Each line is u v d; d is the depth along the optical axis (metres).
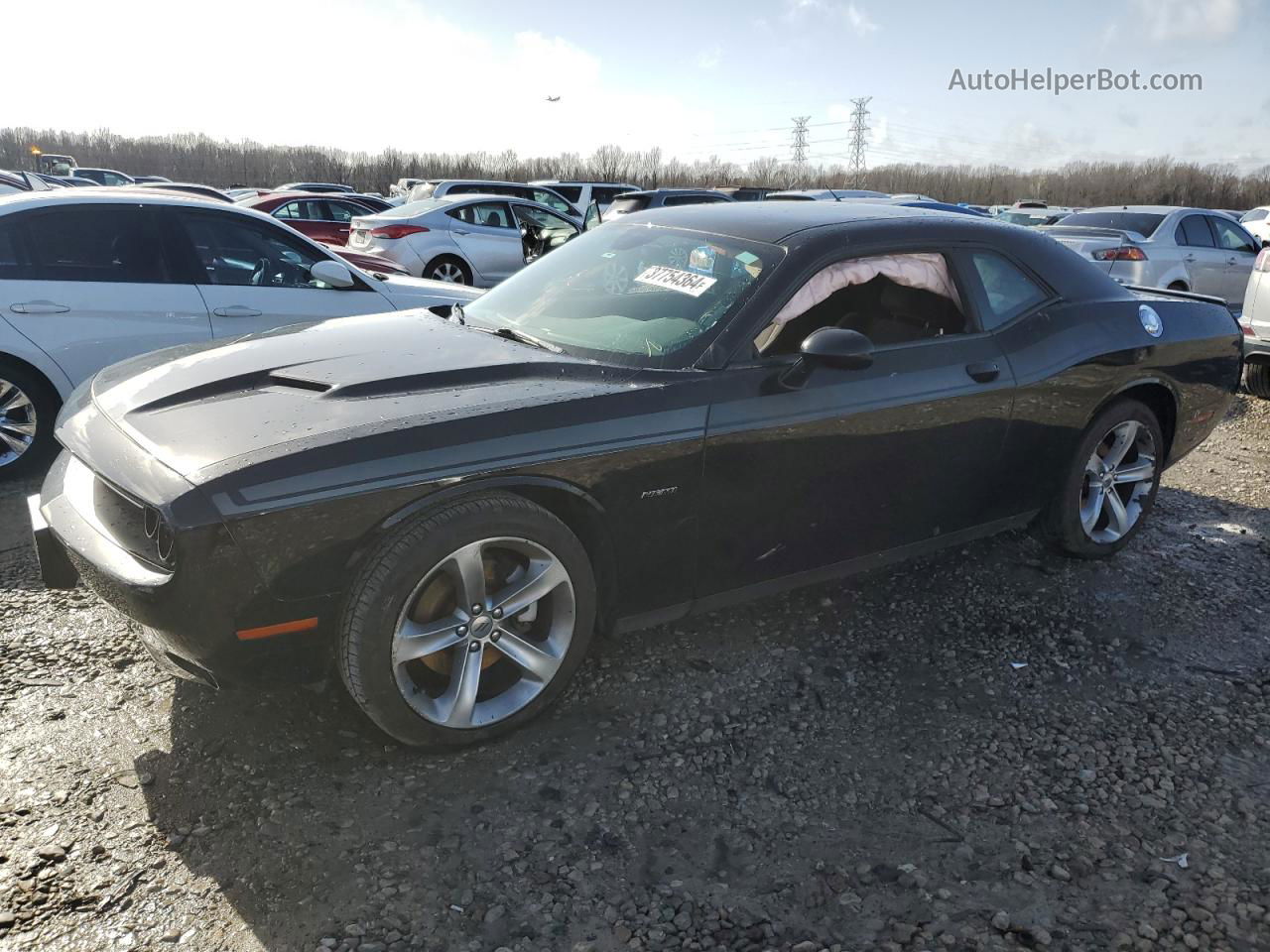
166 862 2.22
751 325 3.01
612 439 2.70
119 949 1.97
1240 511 4.98
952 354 3.41
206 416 2.60
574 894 2.19
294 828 2.36
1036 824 2.49
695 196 17.42
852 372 3.16
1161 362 4.04
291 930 2.04
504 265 12.97
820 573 3.35
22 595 3.47
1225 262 11.23
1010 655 3.37
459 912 2.12
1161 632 3.60
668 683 3.10
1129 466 4.18
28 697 2.83
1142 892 2.26
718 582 3.10
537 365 2.92
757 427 2.93
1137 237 10.63
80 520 2.64
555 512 2.79
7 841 2.24
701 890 2.22
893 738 2.86
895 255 3.40
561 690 2.84
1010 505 3.79
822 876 2.28
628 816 2.47
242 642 2.33
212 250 5.23
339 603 2.41
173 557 2.25
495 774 2.61
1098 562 4.20
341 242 16.17
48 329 4.73
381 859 2.27
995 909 2.19
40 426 4.84
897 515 3.41
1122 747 2.85
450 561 2.51
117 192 5.08
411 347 3.13
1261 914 2.20
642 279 3.38
